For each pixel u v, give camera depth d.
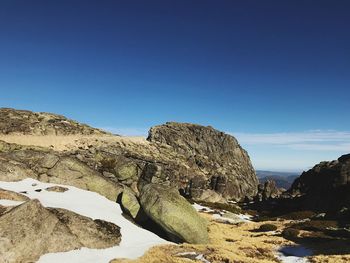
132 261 30.30
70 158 54.25
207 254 33.91
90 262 29.94
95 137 136.50
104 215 41.47
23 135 120.38
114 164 71.12
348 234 45.19
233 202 112.94
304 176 100.94
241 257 33.19
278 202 93.50
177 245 37.09
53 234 30.86
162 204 40.22
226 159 183.62
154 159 119.50
